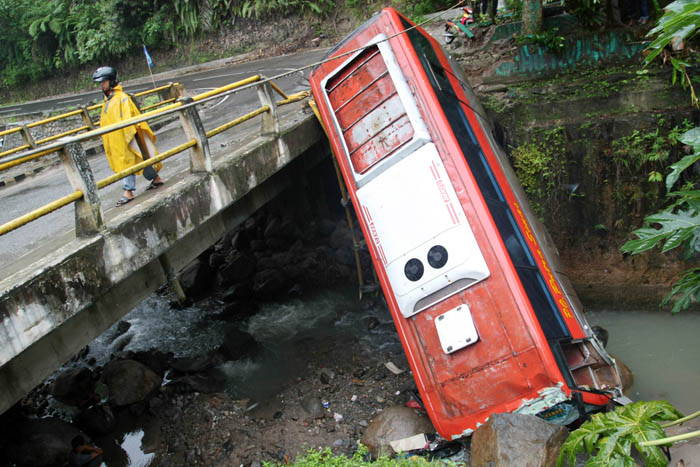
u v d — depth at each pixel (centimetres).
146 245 536
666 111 838
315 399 747
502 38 988
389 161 637
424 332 591
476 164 632
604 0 899
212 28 2284
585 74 906
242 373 857
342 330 955
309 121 891
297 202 1244
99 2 2553
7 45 2908
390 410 666
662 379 739
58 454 659
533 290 564
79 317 515
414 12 1775
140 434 729
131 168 522
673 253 866
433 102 624
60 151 457
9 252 538
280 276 1114
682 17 240
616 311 922
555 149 910
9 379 458
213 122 1171
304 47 2045
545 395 511
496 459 462
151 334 1026
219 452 680
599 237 916
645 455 301
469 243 567
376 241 637
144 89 2158
